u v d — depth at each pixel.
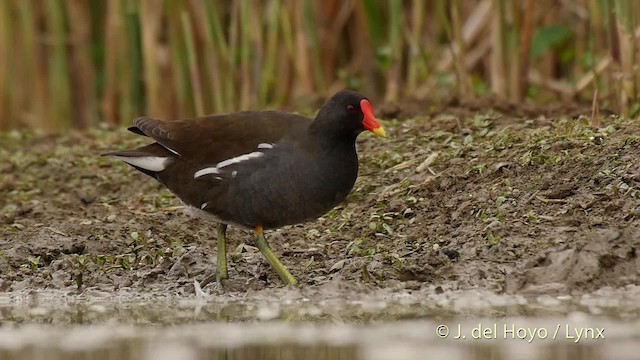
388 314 10.99
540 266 11.73
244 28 18.44
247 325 10.80
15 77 20.78
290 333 10.41
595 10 17.36
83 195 15.77
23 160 17.34
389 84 18.69
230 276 12.62
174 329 10.73
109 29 20.12
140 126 12.38
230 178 11.77
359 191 14.23
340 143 11.75
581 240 11.77
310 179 11.64
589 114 16.22
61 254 13.43
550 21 20.77
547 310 10.87
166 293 12.41
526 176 13.27
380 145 15.62
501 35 18.11
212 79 18.84
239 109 19.59
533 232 12.24
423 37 21.81
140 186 15.90
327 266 12.59
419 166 14.33
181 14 18.84
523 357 9.41
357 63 22.06
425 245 12.55
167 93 20.08
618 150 13.20
